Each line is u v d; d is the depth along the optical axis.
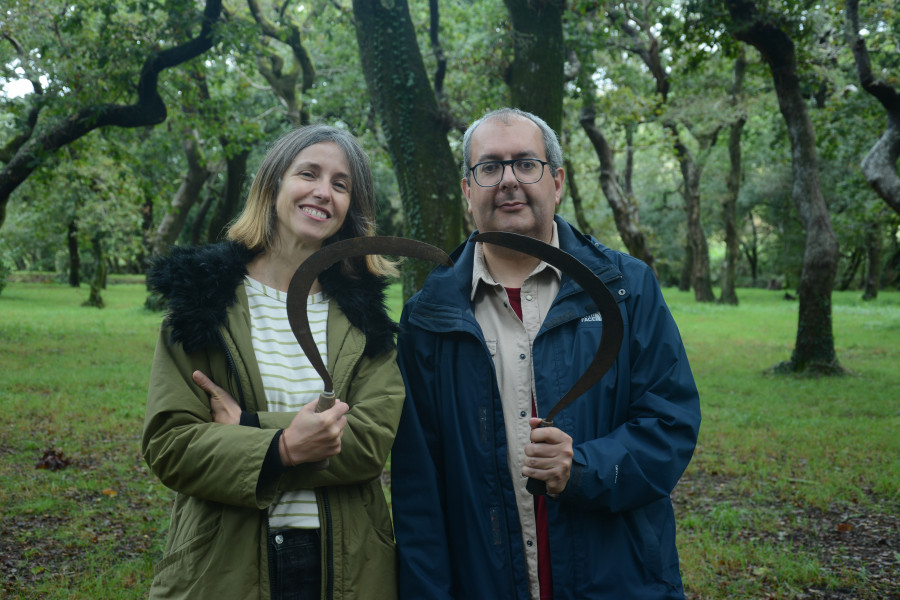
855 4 8.38
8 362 10.94
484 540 1.78
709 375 11.13
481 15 10.84
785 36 9.82
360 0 6.40
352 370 1.76
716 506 5.01
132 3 10.13
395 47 6.38
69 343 13.56
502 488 1.79
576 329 1.82
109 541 4.27
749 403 8.82
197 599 1.58
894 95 8.32
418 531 1.80
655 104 14.01
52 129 10.78
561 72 6.47
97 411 7.65
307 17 15.57
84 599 3.53
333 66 15.84
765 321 21.73
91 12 10.87
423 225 6.49
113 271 56.19
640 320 1.83
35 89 11.31
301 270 1.46
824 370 10.88
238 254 1.78
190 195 19.14
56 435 6.66
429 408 1.88
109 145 12.52
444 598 1.75
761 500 5.18
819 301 10.92
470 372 1.84
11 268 27.16
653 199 36.72
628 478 1.67
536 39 6.36
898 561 4.07
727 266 28.73
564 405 1.61
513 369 1.85
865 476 5.68
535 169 1.86
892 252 38.84
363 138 14.20
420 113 6.44
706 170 29.83
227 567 1.60
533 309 1.89
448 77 11.30
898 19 9.36
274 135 17.64
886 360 12.84
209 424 1.60
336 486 1.73
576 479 1.63
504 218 1.87
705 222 34.31
